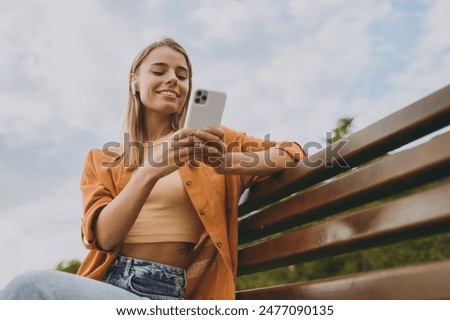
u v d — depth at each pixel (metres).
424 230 1.26
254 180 2.20
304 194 1.82
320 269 7.91
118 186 2.05
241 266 2.13
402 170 1.35
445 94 1.27
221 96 1.75
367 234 1.43
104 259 1.95
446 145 1.22
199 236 2.02
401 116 1.43
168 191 1.96
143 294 1.83
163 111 2.10
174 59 2.10
